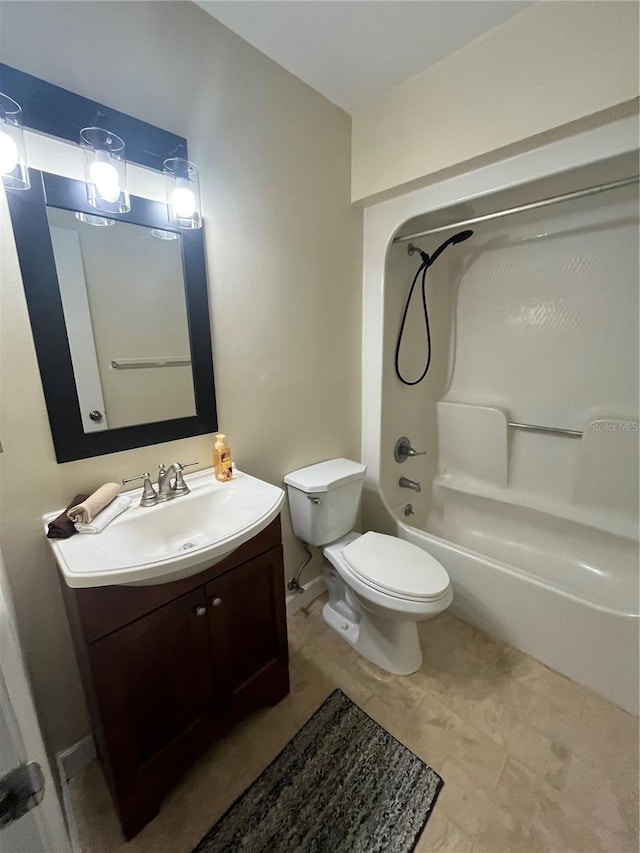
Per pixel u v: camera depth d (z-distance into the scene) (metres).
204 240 1.25
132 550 0.97
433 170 1.45
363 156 1.66
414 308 2.10
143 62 1.04
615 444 1.74
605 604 1.37
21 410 0.96
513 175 1.35
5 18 0.83
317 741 1.25
